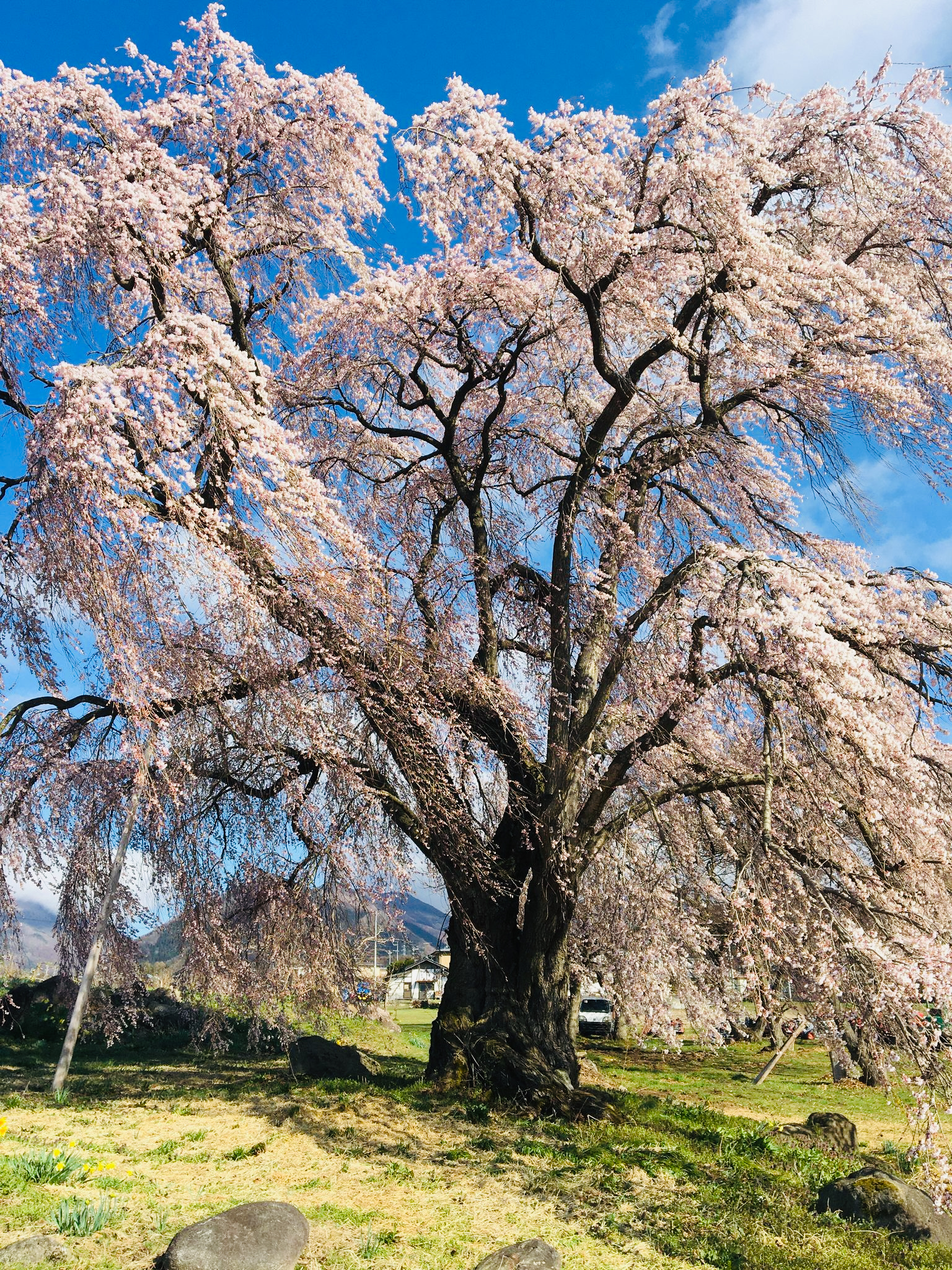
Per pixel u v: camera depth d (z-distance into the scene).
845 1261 5.91
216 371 8.91
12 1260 4.77
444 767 10.38
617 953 14.47
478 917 11.30
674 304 12.31
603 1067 21.30
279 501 8.38
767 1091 17.75
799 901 8.97
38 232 8.86
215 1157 7.35
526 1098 9.95
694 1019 16.23
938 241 11.27
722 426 11.67
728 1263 5.70
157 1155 7.30
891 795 8.66
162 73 10.46
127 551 7.74
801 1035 27.95
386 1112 9.36
